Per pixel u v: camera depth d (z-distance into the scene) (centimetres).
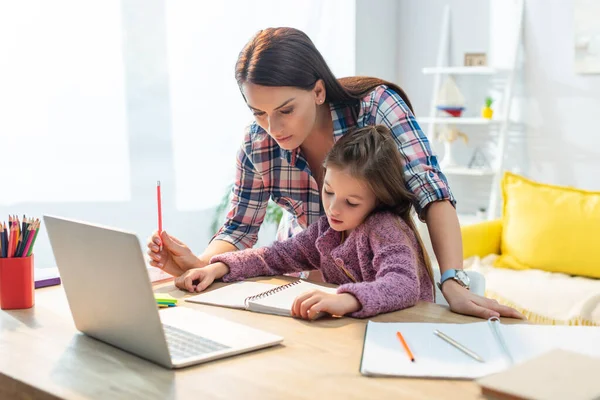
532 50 370
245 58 134
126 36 273
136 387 87
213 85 304
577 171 362
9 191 240
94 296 102
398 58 414
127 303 96
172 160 293
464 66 393
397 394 83
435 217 139
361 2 363
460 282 125
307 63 135
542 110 370
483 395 82
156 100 286
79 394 85
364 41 369
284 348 101
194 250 305
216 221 311
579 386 79
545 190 312
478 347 98
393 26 405
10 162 240
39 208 250
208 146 305
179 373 91
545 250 298
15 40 238
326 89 142
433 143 405
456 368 90
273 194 170
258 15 319
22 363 96
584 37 351
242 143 167
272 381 88
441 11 397
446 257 133
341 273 144
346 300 115
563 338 101
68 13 254
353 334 107
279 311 119
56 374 92
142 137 282
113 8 268
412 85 412
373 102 151
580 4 350
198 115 300
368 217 136
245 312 121
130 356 99
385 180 132
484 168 379
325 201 137
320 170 162
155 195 288
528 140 375
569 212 299
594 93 353
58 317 120
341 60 360
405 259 126
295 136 138
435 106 387
